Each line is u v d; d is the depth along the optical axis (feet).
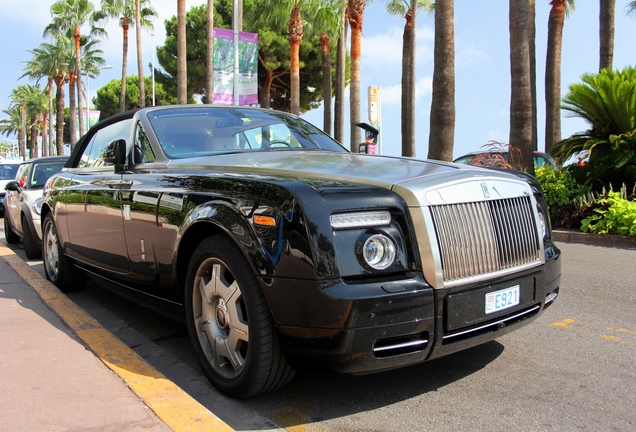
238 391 10.02
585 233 31.91
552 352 12.98
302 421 9.62
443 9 45.01
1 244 32.73
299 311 8.62
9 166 58.44
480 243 9.75
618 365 12.17
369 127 17.90
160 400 9.61
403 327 8.68
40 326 13.83
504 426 9.39
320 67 131.54
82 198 15.70
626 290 19.42
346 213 8.75
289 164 11.40
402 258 9.01
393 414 9.85
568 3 68.80
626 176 36.14
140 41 130.72
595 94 35.88
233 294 9.99
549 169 39.58
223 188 10.23
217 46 62.03
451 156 45.96
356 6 76.69
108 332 13.44
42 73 188.44
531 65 58.18
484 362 12.34
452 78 45.57
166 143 13.67
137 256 12.82
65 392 9.87
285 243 8.74
